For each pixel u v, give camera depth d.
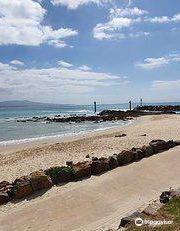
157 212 9.08
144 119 58.69
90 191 12.99
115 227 9.48
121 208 11.16
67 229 9.84
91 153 21.95
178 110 105.38
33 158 21.47
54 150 24.53
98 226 9.80
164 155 18.80
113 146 24.33
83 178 14.88
